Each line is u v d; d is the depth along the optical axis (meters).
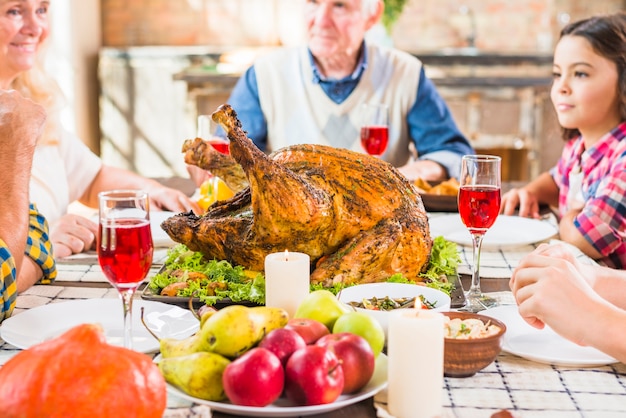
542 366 1.32
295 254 1.43
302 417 1.11
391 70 3.38
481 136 5.64
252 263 1.70
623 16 2.46
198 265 1.76
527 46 6.60
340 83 3.36
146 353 1.33
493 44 6.62
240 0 6.59
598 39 2.43
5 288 1.50
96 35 6.39
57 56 5.62
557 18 6.55
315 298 1.26
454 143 3.36
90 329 0.97
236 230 1.68
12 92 1.71
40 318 1.47
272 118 3.45
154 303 1.55
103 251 1.22
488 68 6.08
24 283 1.71
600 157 2.53
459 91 5.59
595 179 2.53
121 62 6.17
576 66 2.46
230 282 1.64
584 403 1.18
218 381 1.09
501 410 1.13
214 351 1.12
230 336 1.11
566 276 1.36
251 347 1.12
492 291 1.75
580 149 2.64
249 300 1.55
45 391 0.92
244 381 1.04
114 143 6.29
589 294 1.34
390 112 3.40
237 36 6.64
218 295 1.58
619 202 2.25
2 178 1.67
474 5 6.56
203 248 1.75
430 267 1.80
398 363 1.09
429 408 1.09
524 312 1.37
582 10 6.54
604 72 2.44
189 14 6.60
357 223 1.67
